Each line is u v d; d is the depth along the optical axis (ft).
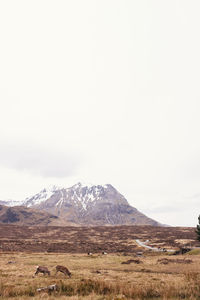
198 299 50.06
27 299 50.08
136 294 53.83
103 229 640.99
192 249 212.23
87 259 171.22
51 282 67.92
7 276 84.69
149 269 113.60
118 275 91.25
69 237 490.90
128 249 299.38
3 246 306.14
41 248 303.27
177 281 69.21
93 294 54.39
